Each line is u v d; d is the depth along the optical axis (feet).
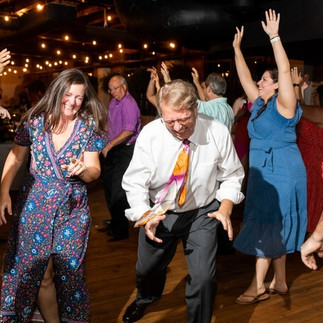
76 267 7.94
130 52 41.39
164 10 17.42
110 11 30.89
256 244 10.40
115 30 31.50
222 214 7.41
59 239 7.86
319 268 13.14
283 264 11.14
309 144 12.09
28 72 62.69
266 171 10.12
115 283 11.87
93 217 18.49
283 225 10.16
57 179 7.85
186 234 8.11
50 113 7.72
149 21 18.01
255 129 10.27
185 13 16.98
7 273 8.29
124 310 10.31
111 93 15.05
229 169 7.97
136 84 29.19
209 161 7.72
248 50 19.43
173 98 6.89
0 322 8.37
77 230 7.94
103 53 45.47
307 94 21.49
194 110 7.08
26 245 7.93
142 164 7.80
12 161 8.29
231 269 12.98
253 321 9.89
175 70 27.76
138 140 7.77
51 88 7.72
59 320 8.48
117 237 15.55
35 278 7.95
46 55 47.37
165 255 8.53
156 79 14.66
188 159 7.57
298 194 10.16
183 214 8.07
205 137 7.63
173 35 17.78
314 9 14.99
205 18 16.79
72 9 24.17
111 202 15.47
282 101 9.70
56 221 7.83
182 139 7.43
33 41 37.47
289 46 18.44
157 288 9.14
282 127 9.95
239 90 29.01
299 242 10.39
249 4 15.93
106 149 14.85
